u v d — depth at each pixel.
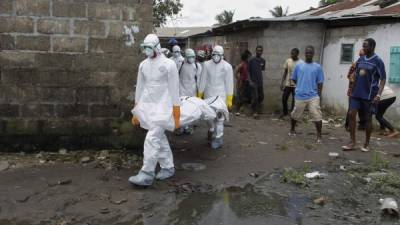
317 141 8.97
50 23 6.98
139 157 7.25
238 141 8.95
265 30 13.25
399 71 10.69
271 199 5.68
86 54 7.17
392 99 9.66
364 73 7.96
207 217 5.04
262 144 8.72
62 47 7.07
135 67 7.37
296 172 6.62
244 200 5.62
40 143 7.22
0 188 5.73
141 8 7.26
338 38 12.87
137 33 7.30
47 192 5.64
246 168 7.01
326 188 6.16
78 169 6.59
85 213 5.04
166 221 4.90
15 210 5.09
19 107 7.06
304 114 12.64
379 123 10.36
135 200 5.48
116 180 6.19
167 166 6.30
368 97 8.01
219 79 8.42
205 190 5.94
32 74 7.03
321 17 12.81
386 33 11.17
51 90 7.13
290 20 12.94
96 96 7.30
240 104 13.23
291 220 5.02
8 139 7.10
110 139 7.45
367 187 6.21
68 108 7.23
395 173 6.86
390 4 12.97
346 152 8.20
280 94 13.44
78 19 7.06
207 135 9.20
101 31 7.17
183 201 5.52
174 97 6.04
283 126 10.90
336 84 12.95
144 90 6.17
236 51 16.02
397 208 5.26
